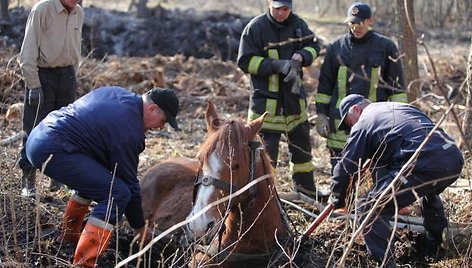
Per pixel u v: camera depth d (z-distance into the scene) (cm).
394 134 549
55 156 515
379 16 2416
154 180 644
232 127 499
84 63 1282
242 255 530
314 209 705
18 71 1082
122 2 2734
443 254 616
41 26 649
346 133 711
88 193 523
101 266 562
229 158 486
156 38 2038
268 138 727
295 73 693
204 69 1578
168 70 1560
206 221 479
